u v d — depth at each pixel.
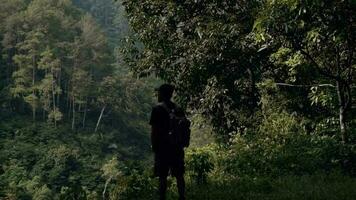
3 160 99.50
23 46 133.88
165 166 6.72
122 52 17.97
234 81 15.81
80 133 126.75
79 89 133.62
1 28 142.00
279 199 7.62
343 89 11.34
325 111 14.66
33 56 133.00
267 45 10.49
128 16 17.53
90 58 147.25
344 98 11.52
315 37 9.27
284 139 12.05
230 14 14.39
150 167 9.31
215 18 14.85
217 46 14.32
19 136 111.81
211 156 11.85
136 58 17.86
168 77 16.86
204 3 15.30
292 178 9.30
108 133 132.00
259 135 12.77
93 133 129.62
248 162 10.59
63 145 112.88
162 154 6.70
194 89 16.88
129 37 17.81
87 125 133.12
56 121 126.88
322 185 8.35
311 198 7.56
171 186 9.09
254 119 15.98
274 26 9.45
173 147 6.64
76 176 100.12
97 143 122.69
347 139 10.62
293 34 9.94
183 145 6.69
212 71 15.59
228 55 14.48
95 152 117.69
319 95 11.62
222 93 15.39
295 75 13.61
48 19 147.88
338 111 13.38
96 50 150.62
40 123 123.19
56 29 150.62
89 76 138.38
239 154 11.27
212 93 15.69
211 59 14.63
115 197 8.65
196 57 14.79
